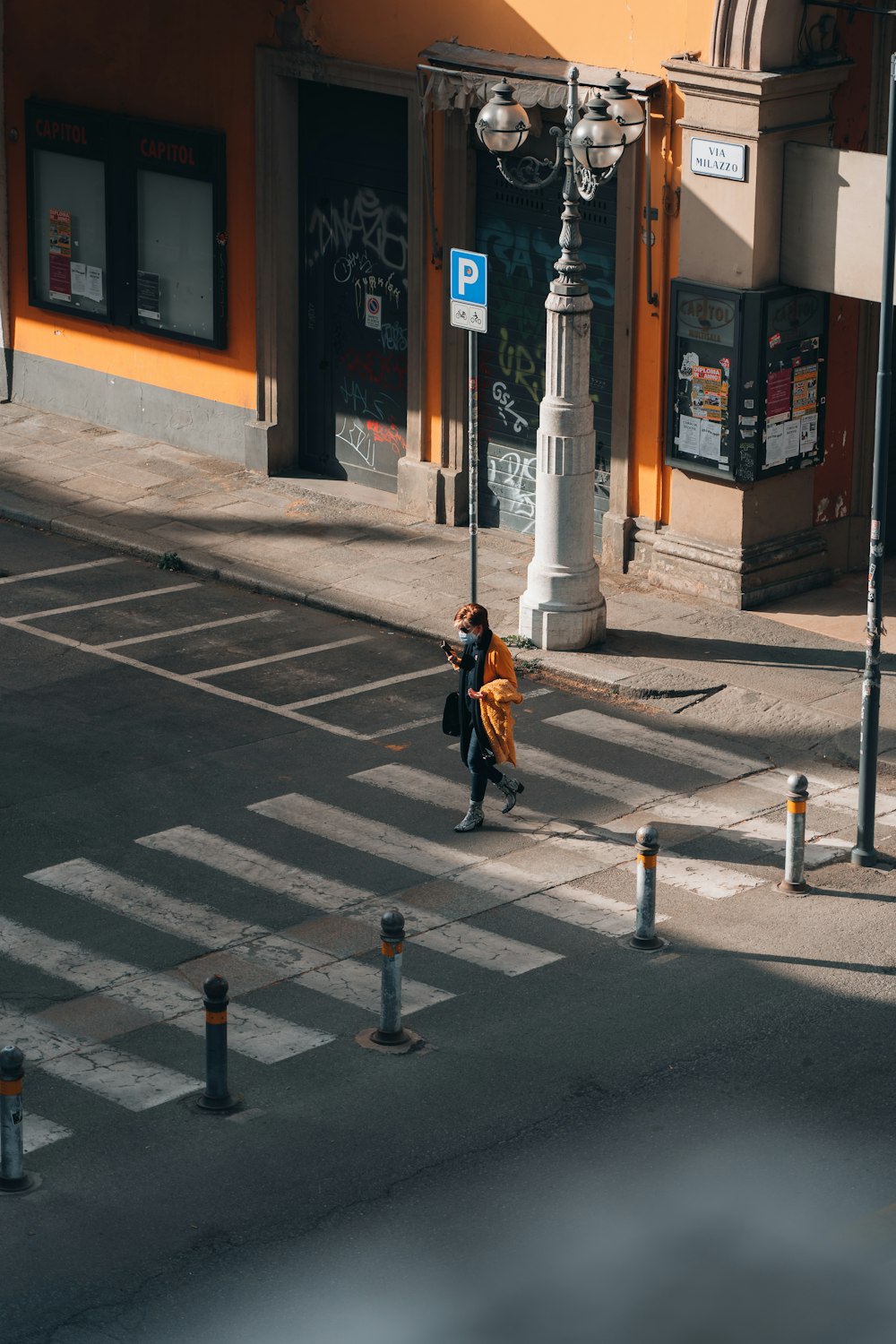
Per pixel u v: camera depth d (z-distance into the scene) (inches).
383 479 1286.9
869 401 1119.0
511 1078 639.1
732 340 1045.2
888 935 737.0
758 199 1026.7
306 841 812.6
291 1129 609.0
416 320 1213.1
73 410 1457.9
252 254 1296.8
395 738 921.5
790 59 1025.5
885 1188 576.1
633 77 1066.1
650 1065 645.9
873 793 791.1
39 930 733.9
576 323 981.8
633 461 1130.7
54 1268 538.9
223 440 1353.3
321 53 1219.2
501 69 1108.5
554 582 1011.3
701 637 1040.8
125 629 1063.6
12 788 861.8
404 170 1207.6
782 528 1099.9
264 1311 520.1
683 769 890.1
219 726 933.8
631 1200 570.6
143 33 1326.3
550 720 941.2
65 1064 644.7
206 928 738.2
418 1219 562.3
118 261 1385.3
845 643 1034.7
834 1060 648.4
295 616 1085.8
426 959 717.3
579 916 751.7
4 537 1226.0
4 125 1438.2
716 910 756.6
